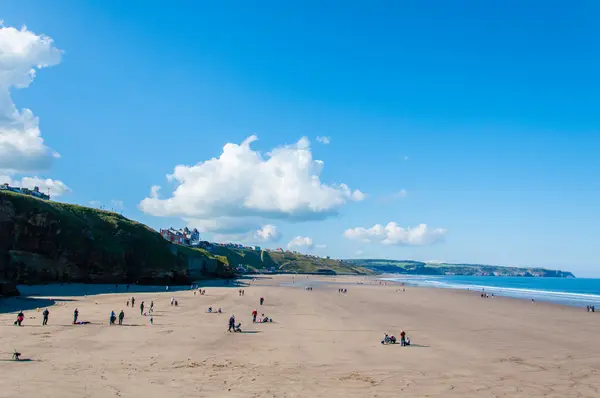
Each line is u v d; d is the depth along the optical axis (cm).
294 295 9075
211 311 5419
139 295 7712
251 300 7425
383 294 10050
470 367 2564
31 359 2348
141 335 3394
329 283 17212
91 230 10656
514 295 10925
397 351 3041
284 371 2352
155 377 2103
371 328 4228
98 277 10094
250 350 2956
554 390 2075
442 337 3738
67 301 5950
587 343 3503
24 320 3916
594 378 2322
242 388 1966
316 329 4075
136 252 11644
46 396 1636
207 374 2219
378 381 2189
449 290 12506
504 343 3459
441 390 2042
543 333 4056
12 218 8731
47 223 9375
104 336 3266
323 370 2408
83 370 2153
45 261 9075
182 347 2967
